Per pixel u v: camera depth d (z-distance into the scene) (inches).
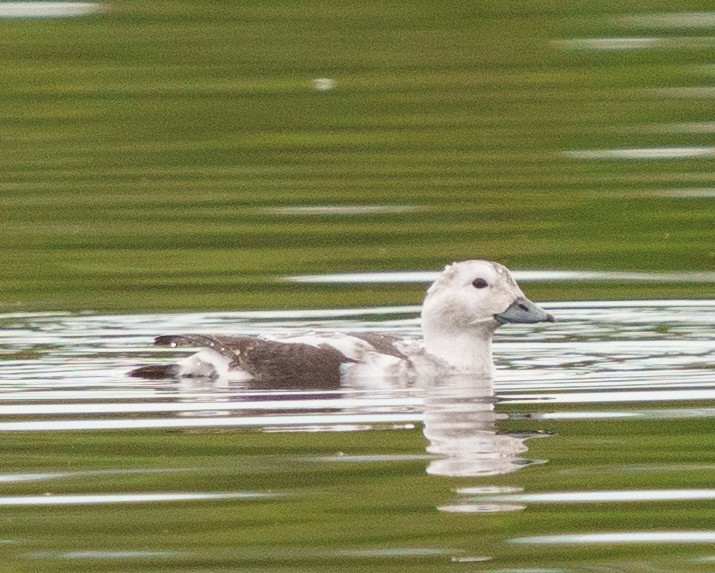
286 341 639.1
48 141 1043.9
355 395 609.6
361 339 647.8
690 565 451.5
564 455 534.3
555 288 780.0
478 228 873.5
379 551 461.4
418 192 933.2
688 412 577.3
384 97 1109.1
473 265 659.4
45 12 1274.6
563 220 890.1
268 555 460.4
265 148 1021.2
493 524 479.8
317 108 1090.7
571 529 475.5
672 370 637.9
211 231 871.1
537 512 487.8
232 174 975.0
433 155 1001.5
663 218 893.2
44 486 512.1
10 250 845.2
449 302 652.1
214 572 450.3
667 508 488.7
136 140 1043.3
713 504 490.6
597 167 975.6
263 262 816.3
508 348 685.3
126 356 667.4
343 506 492.4
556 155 999.6
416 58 1176.8
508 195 932.0
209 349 637.3
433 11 1264.8
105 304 750.5
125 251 838.5
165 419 577.0
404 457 532.7
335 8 1275.8
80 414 582.2
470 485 508.1
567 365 652.7
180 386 620.7
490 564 454.3
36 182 965.2
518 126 1055.6
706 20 1231.5
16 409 589.6
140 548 466.0
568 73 1143.0
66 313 736.3
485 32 1224.2
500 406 592.4
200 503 496.7
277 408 589.6
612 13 1251.8
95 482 514.3
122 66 1173.1
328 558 458.0
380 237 860.0
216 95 1118.4
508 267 816.9
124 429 565.0
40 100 1115.3
